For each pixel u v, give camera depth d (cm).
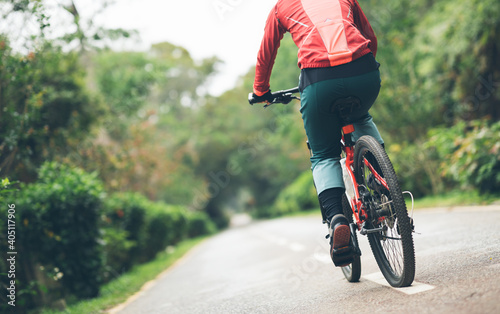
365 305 286
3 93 684
